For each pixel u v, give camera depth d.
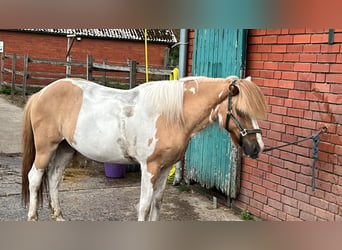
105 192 4.77
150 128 3.01
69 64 12.12
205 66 4.61
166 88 3.04
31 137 3.47
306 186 3.46
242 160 4.20
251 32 4.04
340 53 3.14
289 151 3.63
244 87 2.88
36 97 3.41
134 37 18.02
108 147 3.15
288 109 3.64
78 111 3.24
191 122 3.03
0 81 15.00
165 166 3.11
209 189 4.71
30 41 16.09
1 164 5.75
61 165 3.59
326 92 3.26
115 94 3.24
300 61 3.51
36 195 3.40
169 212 4.19
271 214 3.85
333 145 3.21
